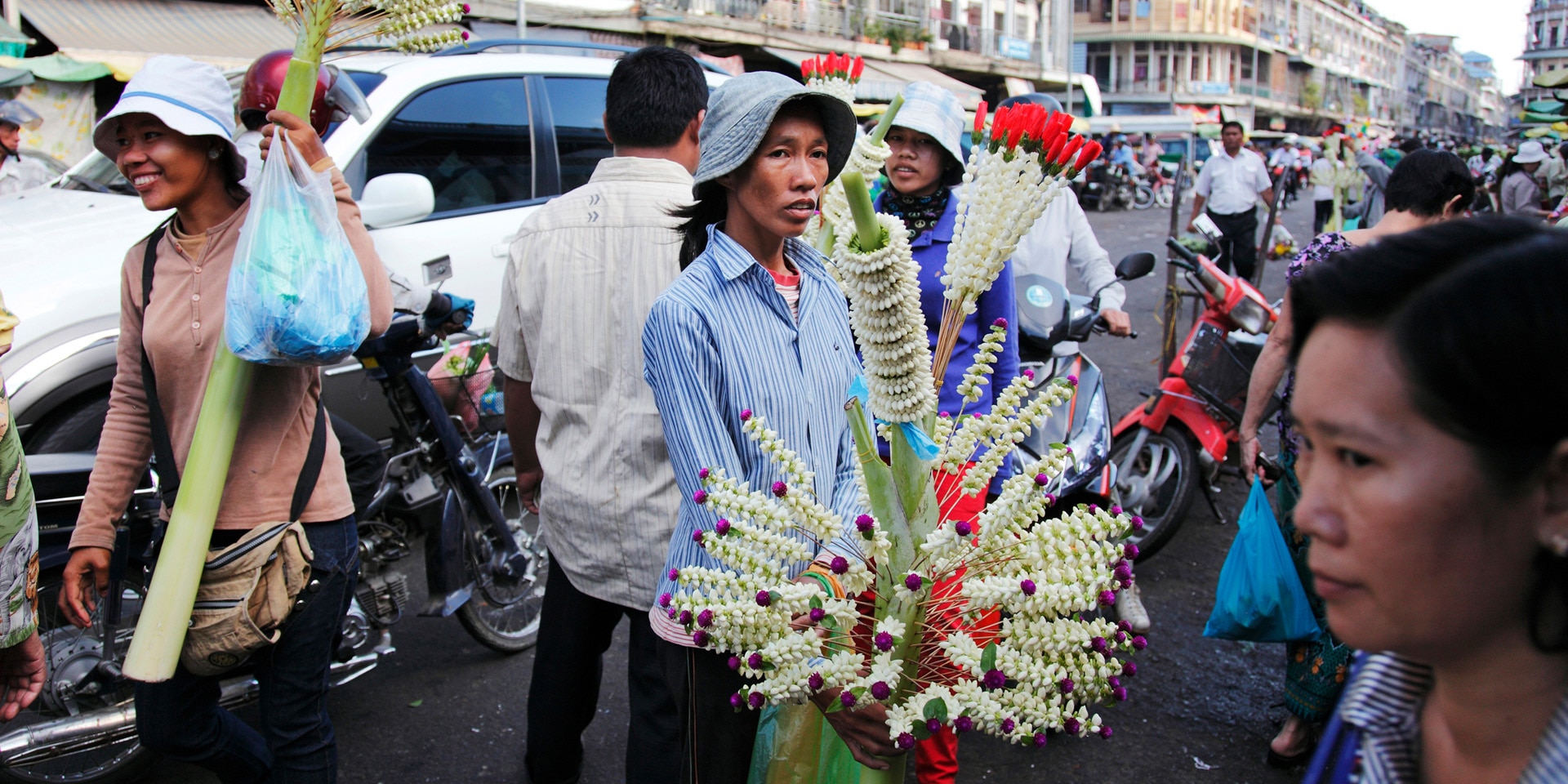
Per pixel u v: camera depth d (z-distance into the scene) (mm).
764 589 1251
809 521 1306
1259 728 3195
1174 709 3297
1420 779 916
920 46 31422
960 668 1294
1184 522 4809
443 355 3945
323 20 1913
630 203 2326
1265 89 75938
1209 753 3062
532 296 2381
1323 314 770
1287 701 2904
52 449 3457
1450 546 725
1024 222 1278
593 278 2297
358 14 1977
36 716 2717
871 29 28906
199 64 2055
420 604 3902
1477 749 833
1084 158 1251
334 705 3240
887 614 1347
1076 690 1259
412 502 3127
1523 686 783
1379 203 11289
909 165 2740
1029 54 38500
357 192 4180
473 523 3354
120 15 11891
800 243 1957
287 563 2088
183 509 1928
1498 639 773
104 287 3592
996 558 1288
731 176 1726
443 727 3139
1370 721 939
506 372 2586
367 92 4355
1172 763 3010
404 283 3162
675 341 1680
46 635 2580
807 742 1639
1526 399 668
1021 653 1259
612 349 2271
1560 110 23172
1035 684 1234
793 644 1246
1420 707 925
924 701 1256
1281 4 77812
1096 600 1279
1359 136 30391
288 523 2094
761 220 1707
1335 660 2754
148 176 2006
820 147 1716
